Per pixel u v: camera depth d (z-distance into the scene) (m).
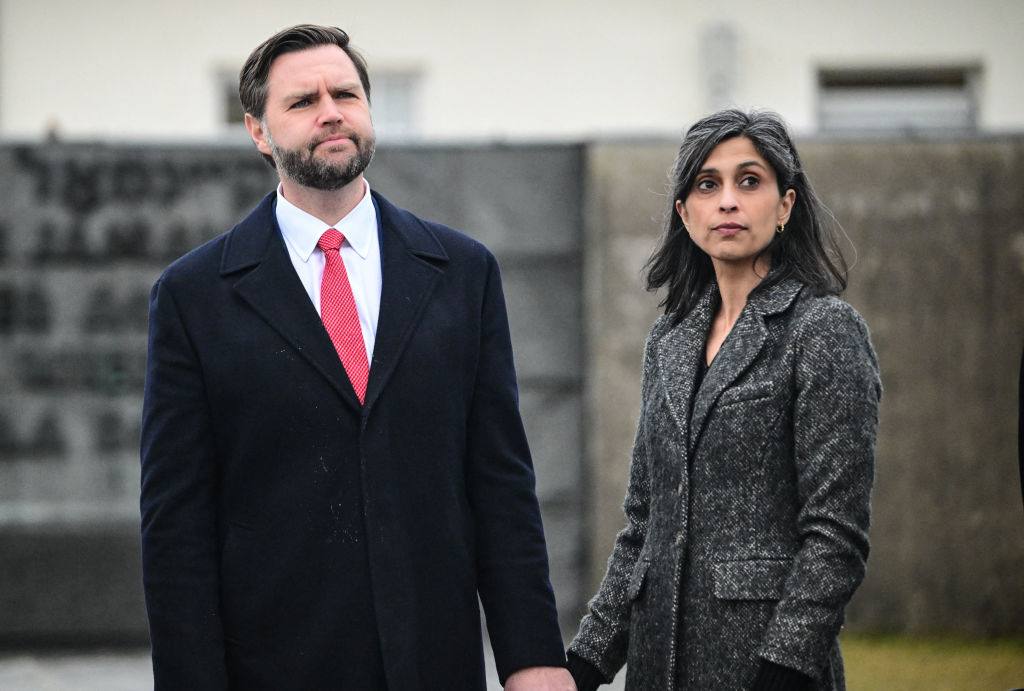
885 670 16.56
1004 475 18.80
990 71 27.83
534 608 8.20
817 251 7.89
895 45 27.83
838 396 7.26
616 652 8.24
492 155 19.12
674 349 7.98
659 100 27.81
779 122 7.84
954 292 18.94
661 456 7.74
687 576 7.48
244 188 18.88
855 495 7.18
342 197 8.27
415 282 8.27
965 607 18.67
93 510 18.64
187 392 7.93
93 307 18.72
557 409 19.06
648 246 19.05
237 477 7.89
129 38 27.53
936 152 18.98
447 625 7.98
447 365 8.17
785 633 7.04
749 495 7.38
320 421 7.86
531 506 8.40
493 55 27.81
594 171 19.06
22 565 18.56
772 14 27.86
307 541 7.78
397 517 7.87
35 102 27.33
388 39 27.83
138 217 18.78
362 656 7.75
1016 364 18.89
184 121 27.62
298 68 8.13
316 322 8.02
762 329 7.54
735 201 7.70
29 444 18.62
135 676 16.89
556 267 19.11
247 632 7.80
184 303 8.05
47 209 18.70
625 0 27.77
